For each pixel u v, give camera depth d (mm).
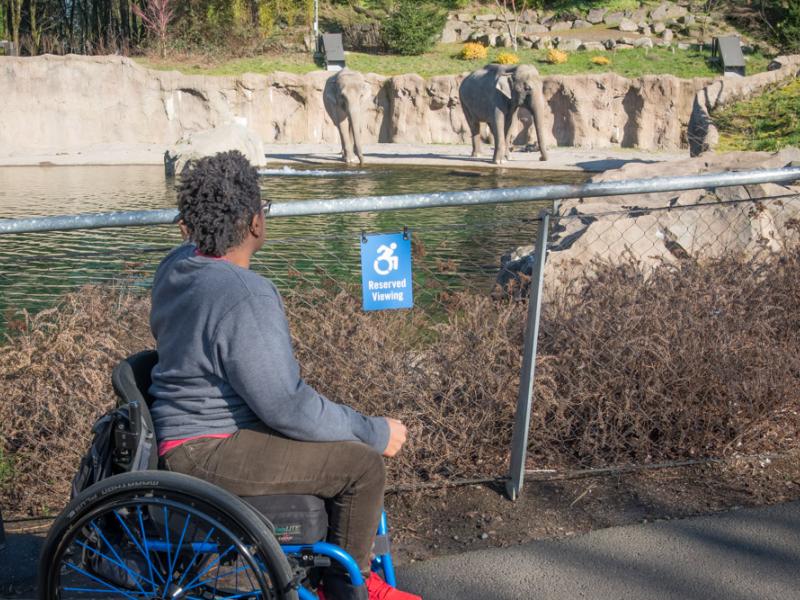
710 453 4188
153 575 2537
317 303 4008
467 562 3338
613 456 4191
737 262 4699
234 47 37844
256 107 33219
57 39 41438
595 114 31141
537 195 3627
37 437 3951
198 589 2580
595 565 3297
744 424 4164
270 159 26688
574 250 6645
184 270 2494
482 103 26000
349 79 25266
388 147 31031
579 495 3867
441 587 3176
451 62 36219
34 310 4105
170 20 40000
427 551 3463
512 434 4070
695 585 3150
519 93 25297
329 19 42094
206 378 2469
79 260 4137
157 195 17891
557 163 25234
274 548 2346
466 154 28375
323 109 33500
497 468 4062
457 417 4031
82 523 2438
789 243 5352
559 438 4234
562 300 4441
